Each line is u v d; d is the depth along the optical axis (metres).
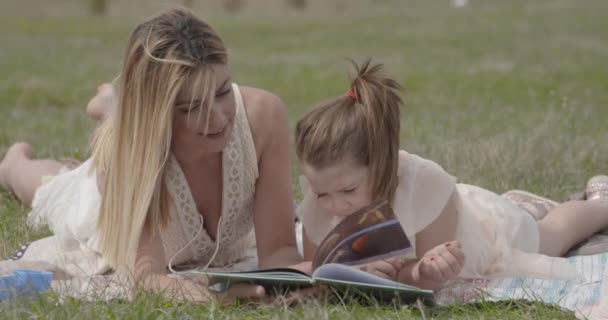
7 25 28.72
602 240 5.29
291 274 3.99
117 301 3.99
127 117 4.30
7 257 5.13
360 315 3.84
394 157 4.24
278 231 4.84
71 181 5.51
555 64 18.55
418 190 4.37
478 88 15.11
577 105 11.70
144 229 4.48
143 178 4.32
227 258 5.22
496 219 4.84
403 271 4.29
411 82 16.06
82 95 14.70
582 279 4.49
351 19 30.36
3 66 18.81
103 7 37.06
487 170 6.85
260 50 22.81
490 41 23.17
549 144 7.66
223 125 4.19
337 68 18.84
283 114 4.86
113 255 4.53
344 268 3.87
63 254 5.06
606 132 8.81
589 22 26.58
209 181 4.73
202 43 4.12
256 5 41.53
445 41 23.50
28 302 3.95
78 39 25.47
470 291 4.26
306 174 4.20
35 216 5.69
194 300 4.08
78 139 9.01
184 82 4.08
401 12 32.28
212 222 4.89
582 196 5.76
